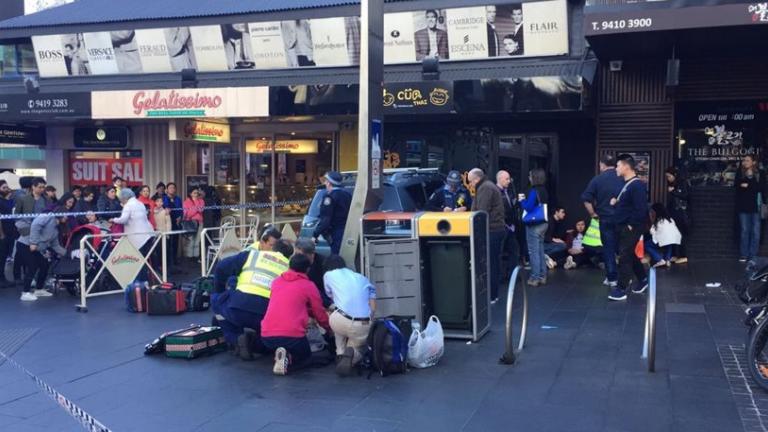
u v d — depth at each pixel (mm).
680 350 7074
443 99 11758
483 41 13234
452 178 10555
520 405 5656
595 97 12586
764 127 12367
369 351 6656
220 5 15836
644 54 12180
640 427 5125
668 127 12617
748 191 12125
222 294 7480
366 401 5871
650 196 12758
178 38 15281
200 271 13672
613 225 9766
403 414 5535
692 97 12547
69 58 16172
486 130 13773
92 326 8852
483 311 7875
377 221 7820
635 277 10773
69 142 17125
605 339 7586
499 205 9484
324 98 12422
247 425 5395
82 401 6031
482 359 6996
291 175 16062
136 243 11180
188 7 16016
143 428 5375
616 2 11117
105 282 11047
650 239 11914
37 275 11203
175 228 14609
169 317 9391
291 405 5824
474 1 13141
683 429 5066
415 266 7625
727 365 6570
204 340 7371
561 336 7766
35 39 16281
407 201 9883
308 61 14578
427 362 6762
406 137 14266
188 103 13047
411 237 7660
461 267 7668
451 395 5953
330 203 8844
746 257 12297
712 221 12703
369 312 6727
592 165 13133
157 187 14773
